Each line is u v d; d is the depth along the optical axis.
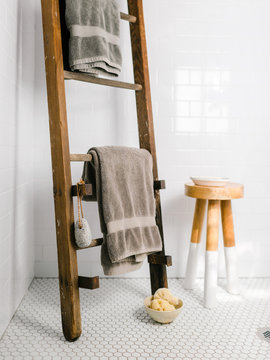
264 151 1.97
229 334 1.39
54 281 1.90
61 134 1.30
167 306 1.45
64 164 1.30
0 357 1.21
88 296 1.73
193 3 1.90
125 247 1.38
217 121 1.95
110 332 1.39
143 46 1.66
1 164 1.30
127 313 1.56
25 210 1.71
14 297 1.52
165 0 1.89
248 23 1.92
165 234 1.98
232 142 1.96
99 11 1.42
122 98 1.91
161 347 1.29
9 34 1.40
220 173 1.97
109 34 1.48
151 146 1.65
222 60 1.93
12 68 1.45
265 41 1.93
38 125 1.87
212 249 1.60
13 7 1.45
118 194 1.41
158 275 1.66
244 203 1.99
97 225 1.94
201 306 1.63
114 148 1.44
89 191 1.28
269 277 2.02
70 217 1.31
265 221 2.00
